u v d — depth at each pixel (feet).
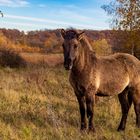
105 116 29.86
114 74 25.44
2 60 78.43
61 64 85.56
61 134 23.00
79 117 28.96
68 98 37.78
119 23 98.84
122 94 27.30
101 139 23.34
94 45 105.50
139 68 26.78
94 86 24.48
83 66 24.04
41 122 26.53
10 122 25.73
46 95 38.68
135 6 96.17
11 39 179.22
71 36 23.16
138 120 26.86
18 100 33.40
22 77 49.37
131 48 99.40
